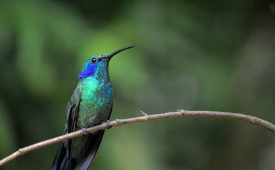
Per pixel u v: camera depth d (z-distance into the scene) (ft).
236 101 40.70
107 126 21.97
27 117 32.22
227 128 43.62
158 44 34.65
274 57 42.75
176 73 38.01
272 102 41.91
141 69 31.68
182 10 37.83
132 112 34.76
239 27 42.83
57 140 18.49
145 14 35.53
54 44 31.14
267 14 43.50
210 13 40.63
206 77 37.32
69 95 31.78
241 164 42.78
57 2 34.12
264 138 42.78
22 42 29.91
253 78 41.65
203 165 43.98
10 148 29.25
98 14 35.32
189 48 36.73
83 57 30.35
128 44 32.40
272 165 42.32
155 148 37.65
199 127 44.34
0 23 30.27
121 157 31.78
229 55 40.34
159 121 43.39
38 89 29.89
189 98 42.55
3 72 30.99
